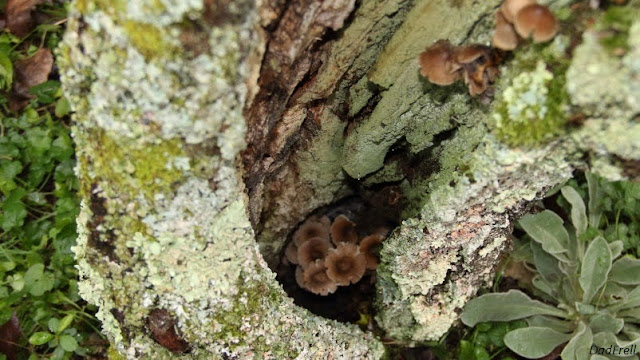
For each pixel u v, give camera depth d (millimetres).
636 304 459
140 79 255
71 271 472
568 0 251
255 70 284
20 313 470
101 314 338
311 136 388
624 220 513
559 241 459
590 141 261
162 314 322
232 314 331
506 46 266
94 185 295
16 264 476
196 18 243
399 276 384
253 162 360
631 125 245
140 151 275
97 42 253
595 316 454
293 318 357
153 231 297
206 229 302
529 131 272
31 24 521
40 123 517
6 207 475
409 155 380
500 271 490
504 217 344
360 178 416
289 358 352
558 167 291
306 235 486
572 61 247
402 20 316
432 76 291
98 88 263
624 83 233
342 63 332
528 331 448
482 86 285
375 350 404
